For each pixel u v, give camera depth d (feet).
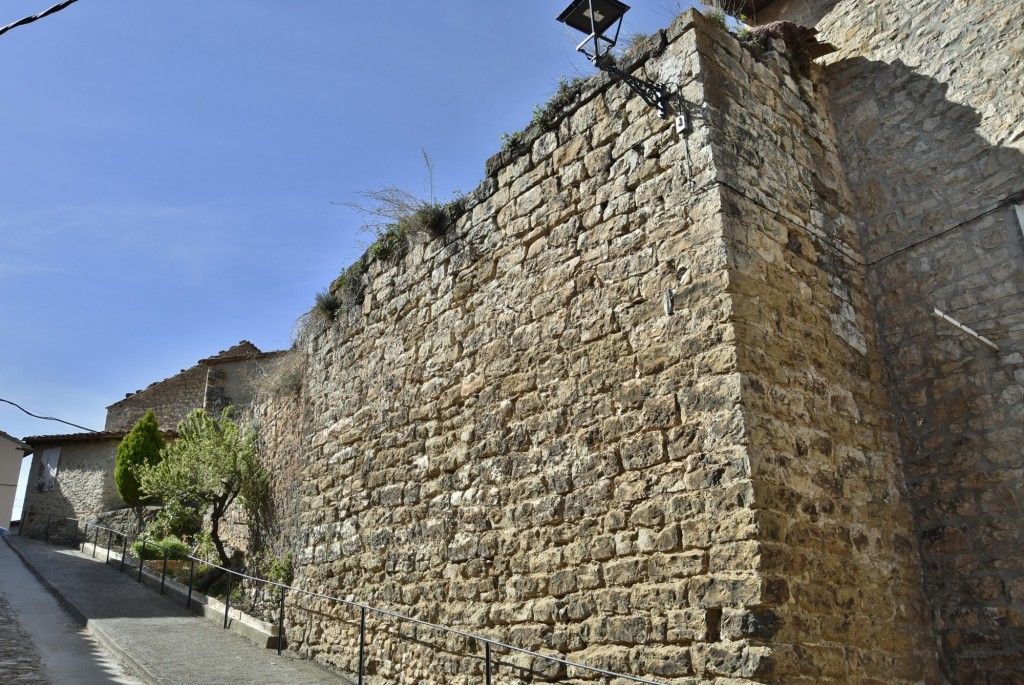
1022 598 18.15
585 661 18.66
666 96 20.35
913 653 18.49
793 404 18.02
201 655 27.68
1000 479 19.10
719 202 18.40
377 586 26.66
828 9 26.37
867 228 23.03
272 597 33.24
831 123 24.29
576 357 20.89
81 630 32.01
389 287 29.86
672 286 18.90
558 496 20.39
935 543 19.89
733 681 15.46
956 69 22.18
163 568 43.09
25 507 73.15
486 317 24.40
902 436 21.11
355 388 30.78
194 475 41.60
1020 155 20.30
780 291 19.06
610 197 21.17
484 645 21.44
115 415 85.20
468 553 22.94
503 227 24.57
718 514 16.61
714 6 27.43
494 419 23.11
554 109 23.67
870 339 21.72
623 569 18.30
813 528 17.15
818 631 16.26
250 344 77.36
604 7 21.38
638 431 18.76
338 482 30.60
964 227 21.06
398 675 24.57
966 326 20.47
